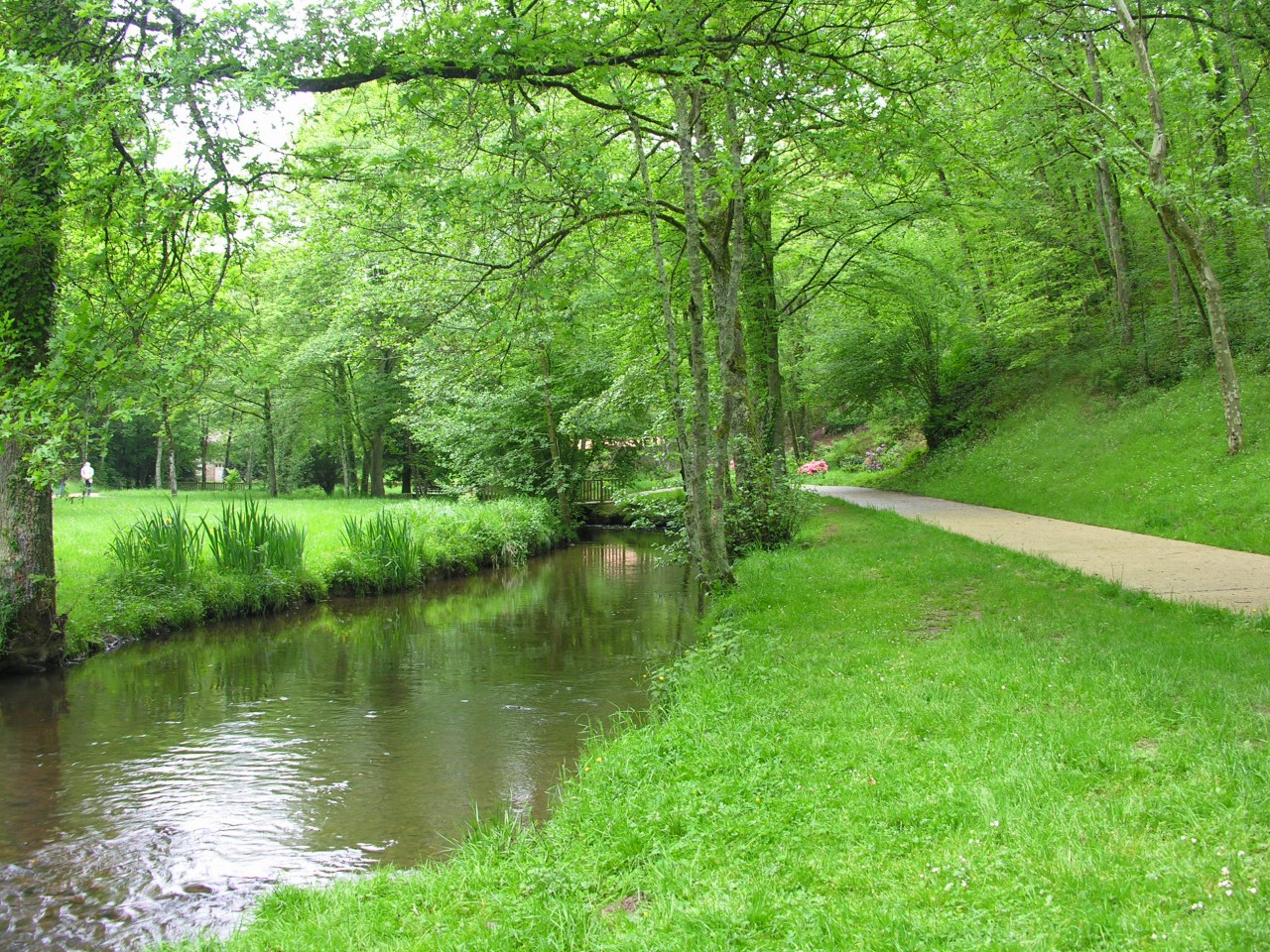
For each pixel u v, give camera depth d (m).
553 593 16.86
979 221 21.75
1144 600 8.63
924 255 25.12
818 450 46.84
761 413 20.34
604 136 11.91
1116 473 17.89
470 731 8.01
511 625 13.60
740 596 10.86
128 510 23.81
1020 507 19.70
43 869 5.50
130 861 5.58
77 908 5.00
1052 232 24.59
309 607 15.34
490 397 24.95
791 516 16.19
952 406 29.31
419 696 9.38
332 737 8.03
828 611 9.61
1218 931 2.82
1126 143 15.45
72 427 7.32
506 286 11.02
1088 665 6.20
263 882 5.25
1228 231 20.84
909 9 10.41
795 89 10.16
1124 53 21.69
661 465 31.31
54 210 8.24
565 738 7.66
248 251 8.74
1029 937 2.99
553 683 9.68
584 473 28.55
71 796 6.70
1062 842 3.62
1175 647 6.54
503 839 5.04
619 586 17.62
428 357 11.78
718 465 11.98
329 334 27.95
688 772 5.41
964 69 11.36
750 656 8.08
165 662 11.30
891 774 4.73
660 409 18.14
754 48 10.02
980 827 3.90
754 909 3.49
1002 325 24.47
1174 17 15.99
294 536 15.68
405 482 43.03
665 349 16.86
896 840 3.97
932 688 6.13
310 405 36.28
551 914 3.83
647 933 3.47
